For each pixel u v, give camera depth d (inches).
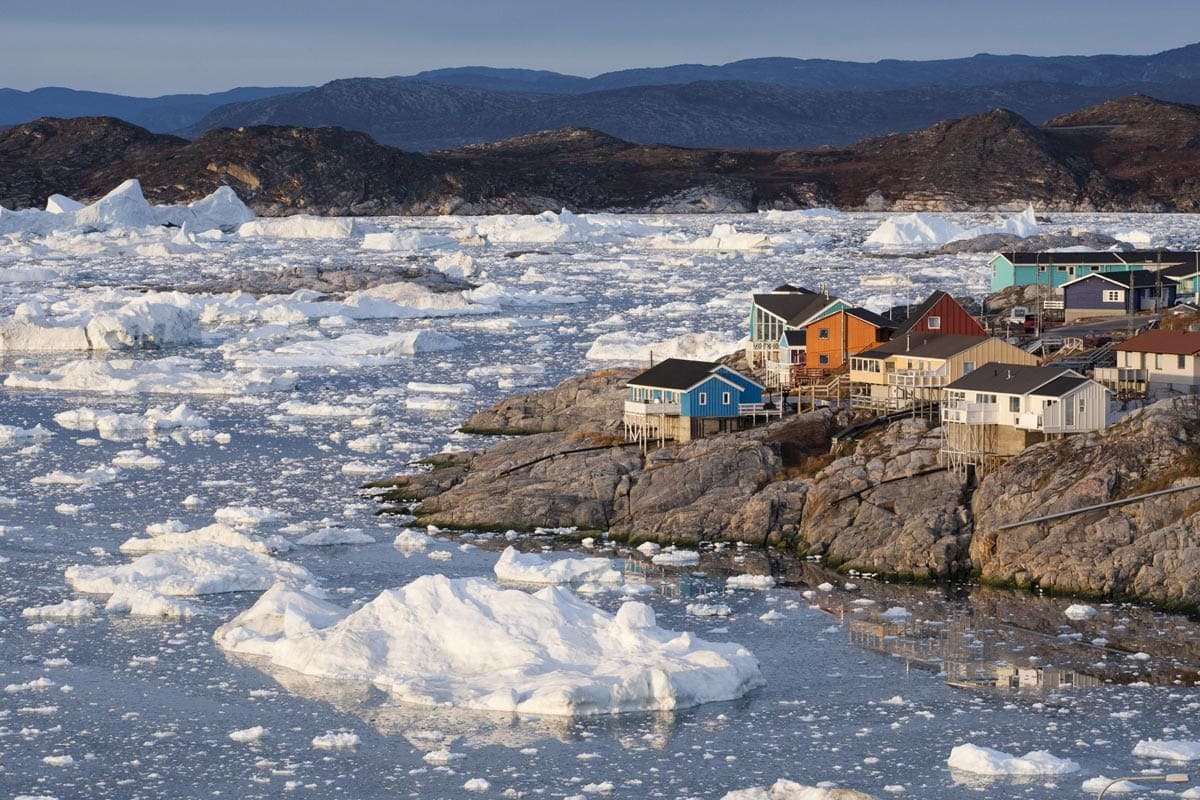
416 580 2164.1
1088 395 2583.7
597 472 2869.1
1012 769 1668.3
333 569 2517.2
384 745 1775.3
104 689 1972.2
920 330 3380.9
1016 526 2421.3
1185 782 1622.8
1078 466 2460.6
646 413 3014.3
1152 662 2032.5
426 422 3941.9
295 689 1962.4
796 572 2491.4
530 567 2444.6
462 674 1998.0
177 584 2391.7
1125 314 4042.8
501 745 1769.2
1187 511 2327.8
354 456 3479.3
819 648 2114.9
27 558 2610.7
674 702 1889.8
